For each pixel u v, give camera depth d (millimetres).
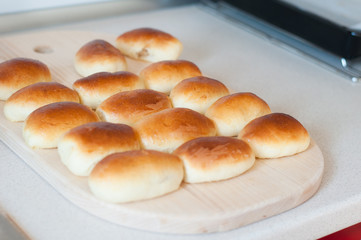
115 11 1118
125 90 754
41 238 570
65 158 627
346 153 735
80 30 966
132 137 639
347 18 934
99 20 1070
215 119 695
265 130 668
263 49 1006
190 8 1177
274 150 664
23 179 642
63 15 1077
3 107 733
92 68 807
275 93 865
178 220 580
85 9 1108
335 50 908
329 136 769
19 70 756
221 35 1048
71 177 617
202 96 736
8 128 690
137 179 585
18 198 614
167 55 872
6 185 630
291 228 612
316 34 917
